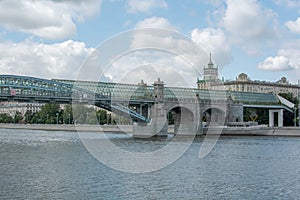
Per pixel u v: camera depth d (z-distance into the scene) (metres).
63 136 108.69
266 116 165.50
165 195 31.52
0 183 34.91
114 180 36.66
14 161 49.81
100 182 35.62
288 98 174.62
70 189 32.75
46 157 54.12
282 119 154.38
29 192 31.56
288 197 31.75
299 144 83.12
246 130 116.25
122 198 30.27
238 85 196.00
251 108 154.12
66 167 44.44
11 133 129.38
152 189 33.38
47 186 33.81
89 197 30.25
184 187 34.47
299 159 56.06
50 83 90.56
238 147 74.81
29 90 90.00
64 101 90.50
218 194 32.25
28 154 58.31
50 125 163.25
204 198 30.88
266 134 116.25
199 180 37.72
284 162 52.56
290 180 38.69
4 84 87.06
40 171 41.47
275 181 38.00
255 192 33.22
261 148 72.94
